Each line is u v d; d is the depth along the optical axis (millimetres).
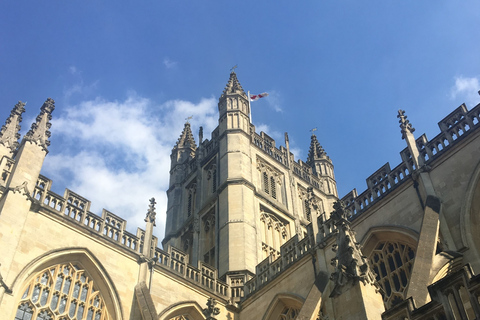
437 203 39469
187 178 84562
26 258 38188
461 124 42219
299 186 82812
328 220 46188
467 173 39312
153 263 46219
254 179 73500
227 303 50281
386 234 43125
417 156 44281
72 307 39938
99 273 42281
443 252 35406
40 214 40969
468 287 21438
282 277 47906
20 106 50688
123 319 41531
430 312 22953
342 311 29703
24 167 41969
